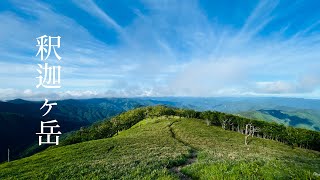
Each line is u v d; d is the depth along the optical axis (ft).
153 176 66.95
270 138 451.94
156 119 495.41
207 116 504.02
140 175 70.08
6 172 103.24
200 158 115.75
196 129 366.63
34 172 94.17
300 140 419.95
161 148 159.12
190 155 130.62
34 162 133.59
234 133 392.47
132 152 144.46
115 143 192.65
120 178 68.59
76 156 141.90
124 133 399.03
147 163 92.73
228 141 297.53
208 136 315.78
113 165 90.27
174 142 212.43
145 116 589.32
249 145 283.38
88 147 177.06
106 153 146.92
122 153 142.31
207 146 228.84
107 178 69.72
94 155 141.79
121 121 570.05
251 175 58.13
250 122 469.16
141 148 161.89
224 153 140.26
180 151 145.28
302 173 57.77
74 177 76.54
